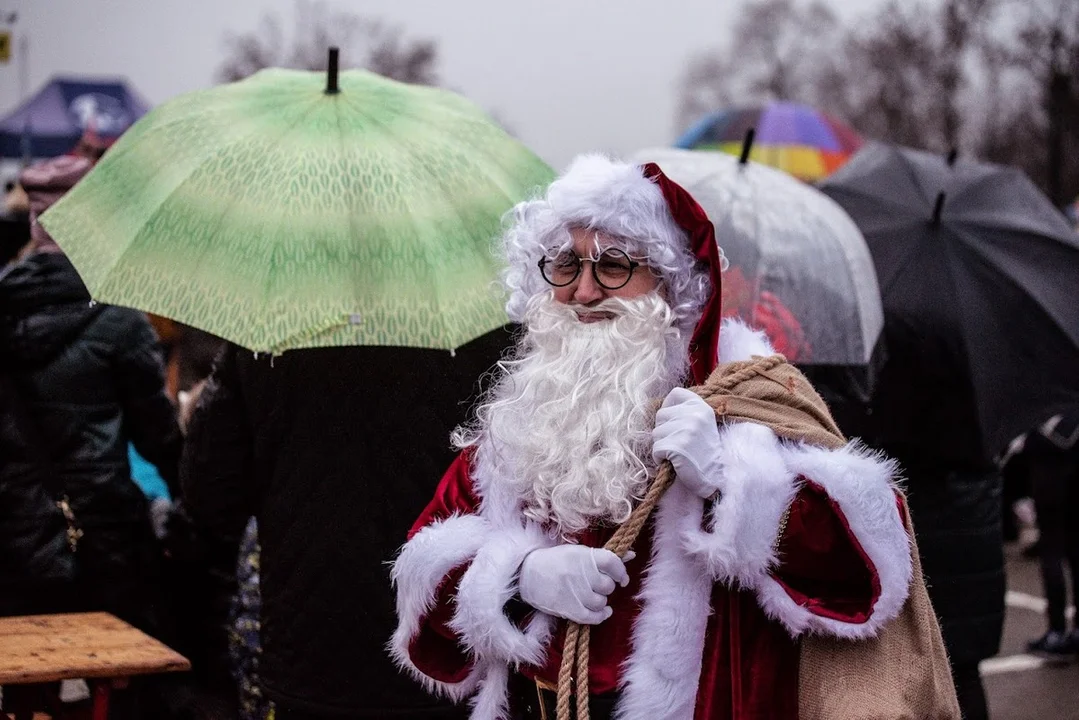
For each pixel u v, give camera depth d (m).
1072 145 21.03
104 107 10.96
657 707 1.98
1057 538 6.54
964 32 21.22
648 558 2.07
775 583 1.99
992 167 4.77
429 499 2.82
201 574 4.05
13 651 2.92
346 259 2.68
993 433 3.92
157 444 3.82
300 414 2.80
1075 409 4.05
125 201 2.84
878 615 1.96
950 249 4.21
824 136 11.56
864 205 4.48
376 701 2.80
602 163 2.22
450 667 2.30
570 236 2.16
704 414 2.00
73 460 3.62
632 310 2.11
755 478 1.96
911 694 1.99
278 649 2.87
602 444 2.07
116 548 3.68
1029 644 6.68
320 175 2.76
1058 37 20.91
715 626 2.07
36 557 3.58
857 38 21.12
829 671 2.01
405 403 2.80
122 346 3.70
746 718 2.03
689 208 2.16
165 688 3.98
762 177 3.89
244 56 16.58
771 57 20.28
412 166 2.82
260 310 2.63
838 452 2.04
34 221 3.81
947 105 21.38
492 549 2.13
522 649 2.10
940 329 4.01
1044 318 4.10
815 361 3.47
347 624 2.80
